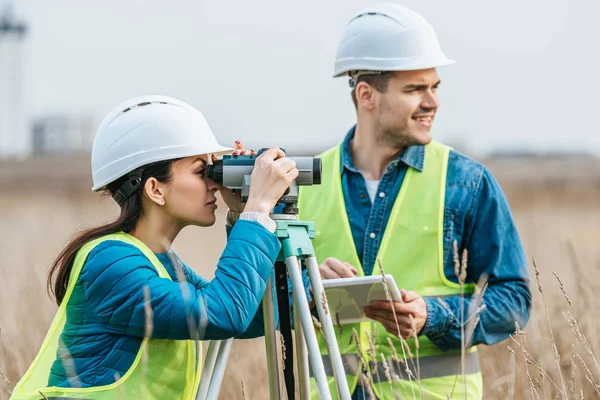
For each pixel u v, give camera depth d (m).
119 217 6.80
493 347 10.85
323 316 6.68
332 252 8.64
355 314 7.91
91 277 6.50
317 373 6.43
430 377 8.26
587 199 47.75
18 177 84.69
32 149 136.50
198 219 6.88
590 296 9.20
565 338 10.09
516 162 107.12
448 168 8.58
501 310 8.24
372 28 8.55
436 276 8.44
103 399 6.41
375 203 8.59
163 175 6.76
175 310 6.33
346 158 8.80
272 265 6.54
